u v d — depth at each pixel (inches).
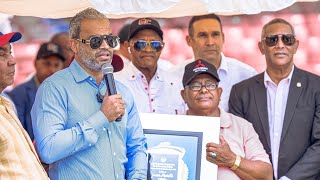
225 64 251.1
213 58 250.4
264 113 222.5
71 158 164.6
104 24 166.6
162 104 233.5
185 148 189.5
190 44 257.0
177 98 236.2
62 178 165.2
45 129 160.7
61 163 165.3
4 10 217.0
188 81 203.8
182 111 233.8
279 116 221.0
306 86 221.8
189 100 205.3
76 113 165.3
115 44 167.6
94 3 179.6
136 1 181.9
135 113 178.5
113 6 181.3
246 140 205.3
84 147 161.2
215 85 204.2
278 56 220.2
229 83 250.5
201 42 250.7
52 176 167.9
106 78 165.3
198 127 190.9
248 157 202.5
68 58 275.6
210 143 188.7
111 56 167.5
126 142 176.2
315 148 215.0
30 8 215.2
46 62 273.1
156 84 233.9
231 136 204.4
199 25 250.4
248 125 208.8
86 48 165.3
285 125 218.7
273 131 220.5
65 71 170.4
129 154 176.9
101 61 165.5
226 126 205.6
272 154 218.5
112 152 167.6
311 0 235.9
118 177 168.4
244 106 225.8
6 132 153.4
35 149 174.4
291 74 223.3
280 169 217.0
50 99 163.9
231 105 229.6
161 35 232.1
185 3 227.0
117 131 169.6
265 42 223.8
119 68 190.1
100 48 164.7
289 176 212.4
